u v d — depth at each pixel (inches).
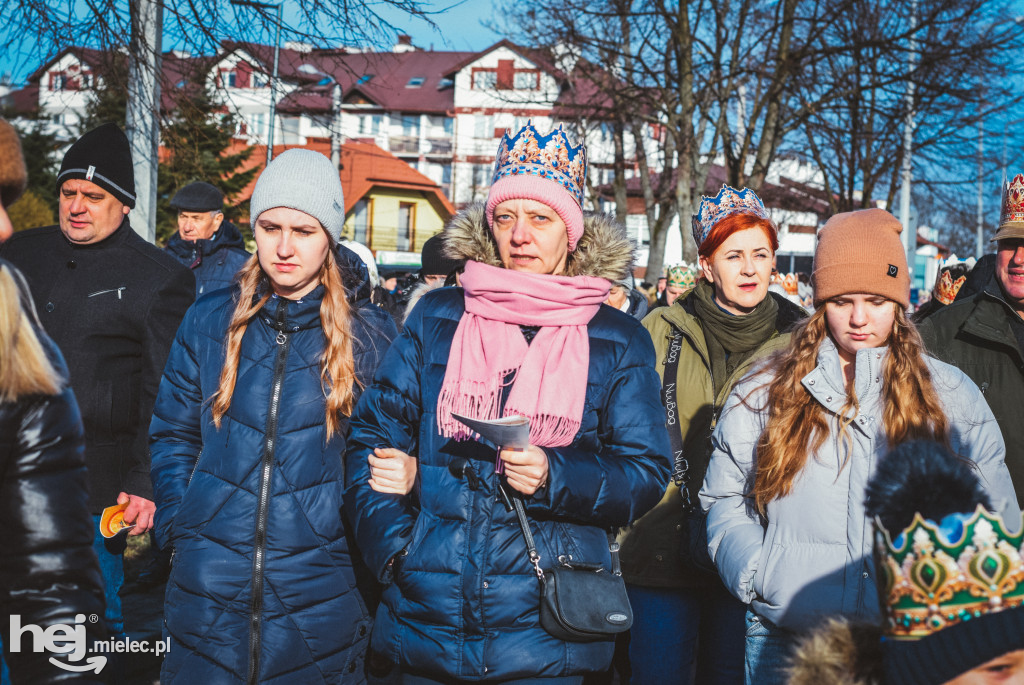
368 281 132.0
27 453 73.3
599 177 1105.4
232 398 119.3
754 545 112.8
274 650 115.6
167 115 364.5
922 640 64.8
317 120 396.8
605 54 814.5
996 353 165.0
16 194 78.3
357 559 120.6
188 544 117.2
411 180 2003.0
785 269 1162.6
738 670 141.6
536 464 98.6
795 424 110.8
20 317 72.2
